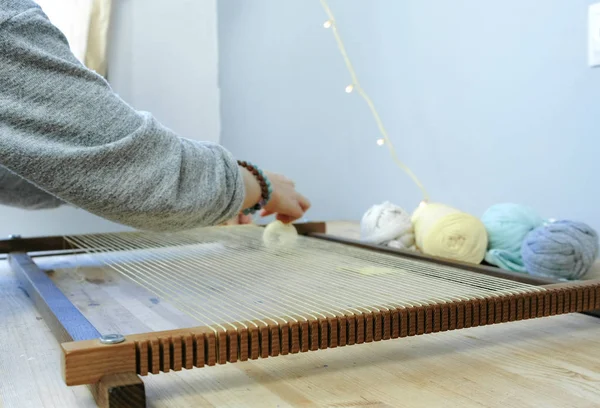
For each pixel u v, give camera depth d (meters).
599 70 0.96
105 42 1.40
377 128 1.42
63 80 0.50
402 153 1.36
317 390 0.45
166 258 0.85
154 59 1.56
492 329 0.61
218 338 0.44
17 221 1.38
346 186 1.53
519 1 1.08
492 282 0.64
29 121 0.49
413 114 1.33
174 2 1.57
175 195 0.53
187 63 1.61
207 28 1.62
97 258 0.87
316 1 1.53
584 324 0.62
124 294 0.75
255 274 0.73
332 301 0.56
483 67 1.16
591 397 0.43
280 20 1.63
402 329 0.50
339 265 0.77
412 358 0.52
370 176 1.46
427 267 0.76
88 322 0.51
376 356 0.53
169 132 0.55
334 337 0.47
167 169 0.52
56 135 0.50
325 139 1.56
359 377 0.48
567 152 1.02
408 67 1.33
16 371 0.50
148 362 0.42
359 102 1.46
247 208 0.69
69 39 1.35
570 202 1.02
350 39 1.46
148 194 0.51
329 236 1.05
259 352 0.45
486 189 1.18
